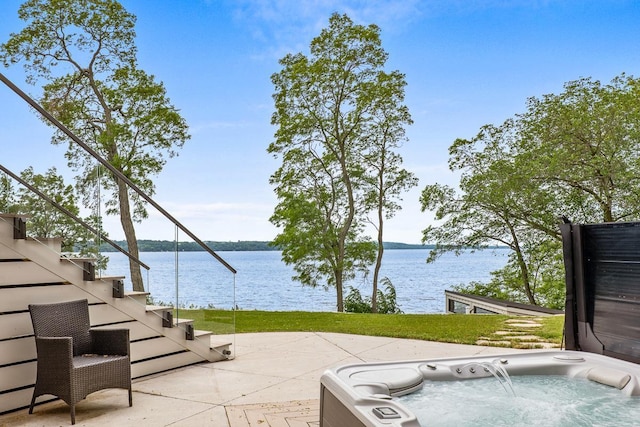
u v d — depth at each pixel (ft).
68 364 12.56
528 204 52.75
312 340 24.26
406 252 428.97
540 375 12.35
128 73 44.78
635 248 11.23
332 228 57.57
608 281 12.04
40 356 12.99
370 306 59.52
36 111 14.64
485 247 60.34
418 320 31.55
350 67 54.44
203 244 20.04
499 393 11.32
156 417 13.01
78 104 43.86
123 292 16.98
